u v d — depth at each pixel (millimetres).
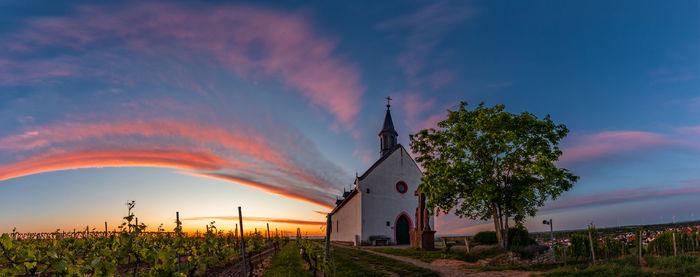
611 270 13492
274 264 18969
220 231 21719
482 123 23422
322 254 14547
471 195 23125
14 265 7543
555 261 17969
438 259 21141
